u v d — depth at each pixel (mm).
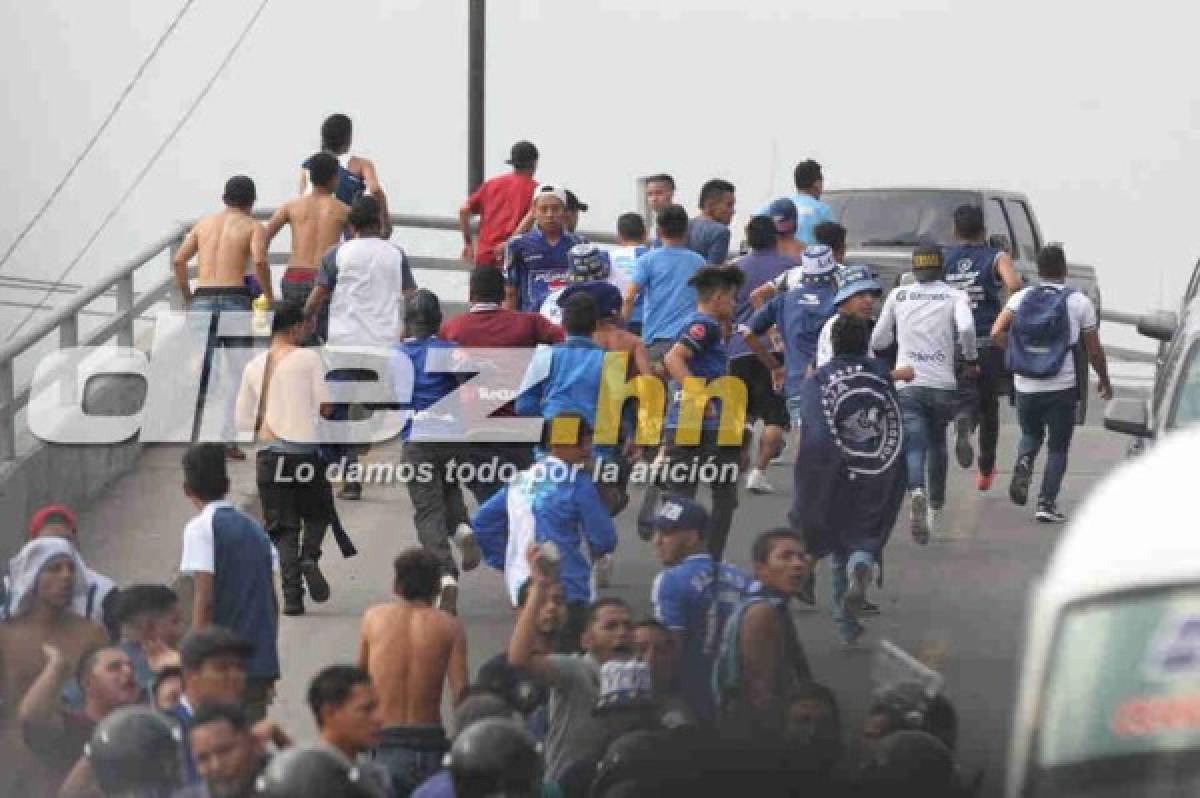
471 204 53438
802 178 52719
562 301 38438
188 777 24562
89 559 42219
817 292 43906
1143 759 18516
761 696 25625
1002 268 46688
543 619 27234
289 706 34719
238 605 30250
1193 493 19156
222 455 30531
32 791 28062
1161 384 39344
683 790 25250
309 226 48031
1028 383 45375
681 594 26875
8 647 28609
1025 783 18781
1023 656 20047
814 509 35156
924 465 42062
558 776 26469
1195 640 18562
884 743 24906
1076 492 49625
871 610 36531
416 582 28469
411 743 28219
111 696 27250
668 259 43812
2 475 41781
